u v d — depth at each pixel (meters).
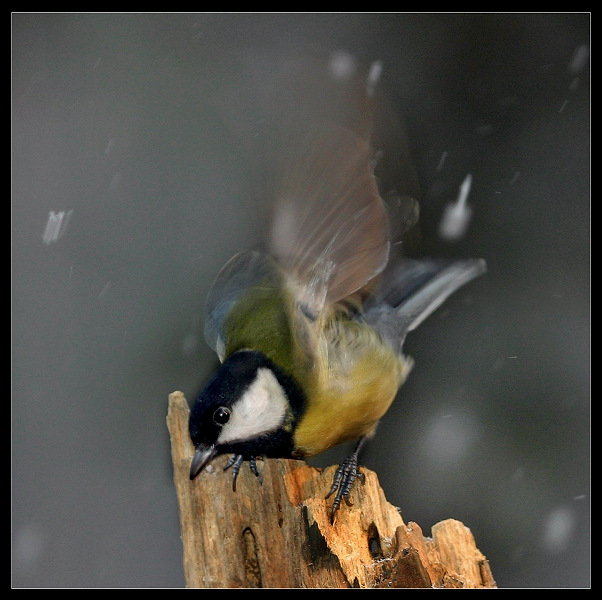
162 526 10.20
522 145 11.88
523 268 11.12
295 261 7.17
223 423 7.22
